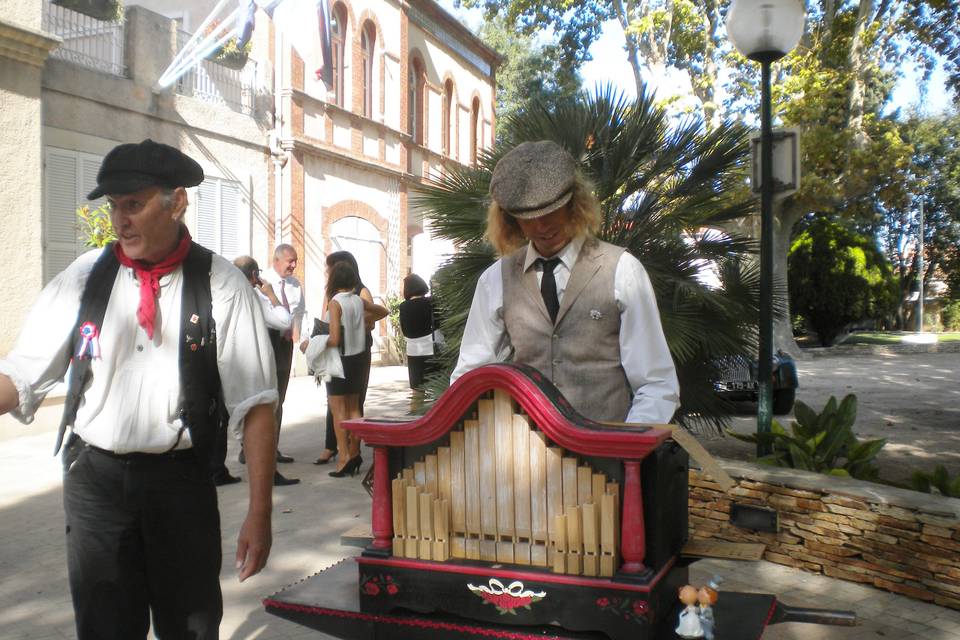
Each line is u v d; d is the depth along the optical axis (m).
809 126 19.09
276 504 6.09
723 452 7.66
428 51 21.33
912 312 45.16
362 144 18.17
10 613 4.03
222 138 14.19
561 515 2.01
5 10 8.56
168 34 12.88
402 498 2.19
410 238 20.77
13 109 8.81
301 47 15.97
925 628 3.78
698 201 5.80
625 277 2.55
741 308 5.80
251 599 4.21
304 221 16.25
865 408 11.48
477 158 6.27
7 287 8.78
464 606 2.09
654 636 1.97
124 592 2.29
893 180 19.61
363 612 2.20
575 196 2.56
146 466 2.27
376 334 18.70
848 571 4.40
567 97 6.17
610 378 2.56
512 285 2.69
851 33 20.03
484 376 2.07
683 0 18.45
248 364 2.36
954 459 7.62
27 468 7.32
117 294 2.29
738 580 4.43
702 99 19.92
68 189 11.20
